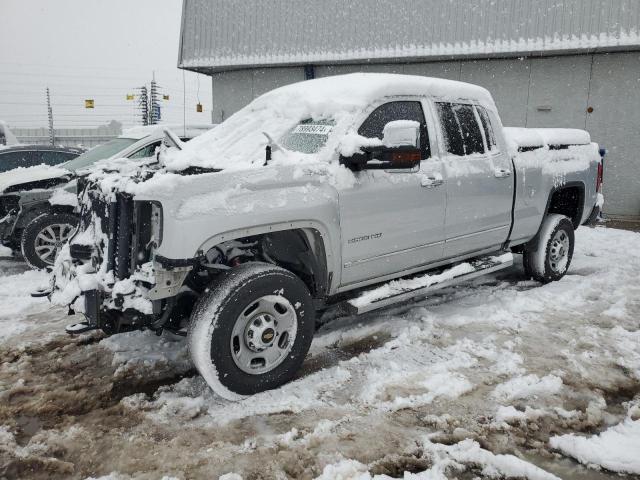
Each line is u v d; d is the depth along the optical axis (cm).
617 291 544
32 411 314
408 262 419
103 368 373
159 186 292
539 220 545
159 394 334
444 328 439
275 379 333
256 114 461
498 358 381
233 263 360
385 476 249
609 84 1120
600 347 404
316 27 1290
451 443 281
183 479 251
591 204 619
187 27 1424
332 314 478
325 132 383
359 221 372
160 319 322
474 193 457
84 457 269
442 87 452
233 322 309
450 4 1173
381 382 343
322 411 310
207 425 296
